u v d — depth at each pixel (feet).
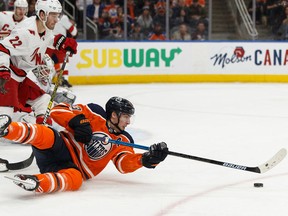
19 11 29.99
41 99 22.81
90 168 16.29
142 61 50.16
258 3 53.72
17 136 14.69
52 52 22.29
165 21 51.88
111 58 49.49
